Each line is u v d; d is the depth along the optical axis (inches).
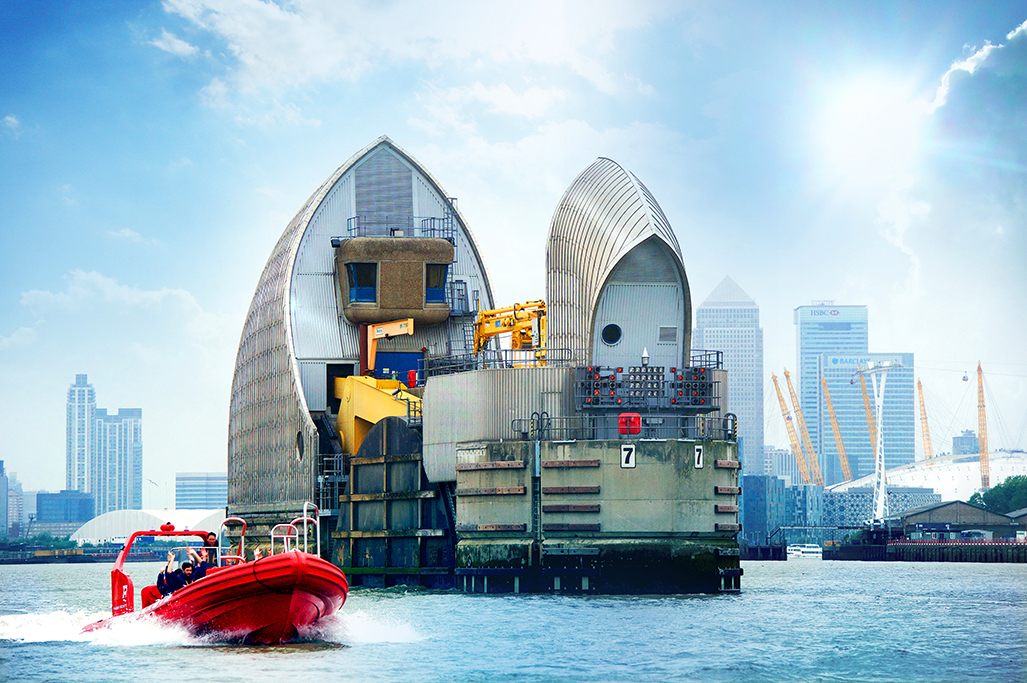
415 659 1727.4
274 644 1863.9
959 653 1868.8
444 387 3088.1
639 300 3043.8
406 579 3218.5
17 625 2305.6
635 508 2792.8
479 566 2886.3
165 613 1827.0
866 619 2437.3
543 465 2829.7
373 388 3577.8
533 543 2837.1
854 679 1611.7
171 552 1955.0
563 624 2172.7
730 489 2859.3
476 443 2923.2
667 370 3031.5
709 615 2374.5
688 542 2812.5
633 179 3097.9
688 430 2942.9
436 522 3142.2
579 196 3193.9
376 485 3346.5
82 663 1685.5
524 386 2960.1
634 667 1690.5
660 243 2982.3
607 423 2938.0
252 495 4232.3
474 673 1622.8
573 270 3152.1
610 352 3048.7
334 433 3789.4
